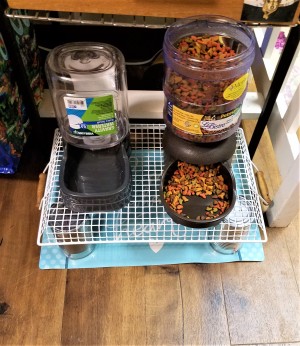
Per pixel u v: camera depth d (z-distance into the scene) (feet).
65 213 2.86
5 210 3.29
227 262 3.05
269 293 2.92
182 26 2.43
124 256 3.03
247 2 2.06
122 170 2.88
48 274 2.97
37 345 2.69
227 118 2.51
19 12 2.43
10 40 2.41
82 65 2.70
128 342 2.71
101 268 3.01
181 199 2.89
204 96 2.36
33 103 2.92
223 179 2.94
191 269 3.02
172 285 2.94
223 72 2.25
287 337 2.75
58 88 2.86
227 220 2.81
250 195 3.04
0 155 3.13
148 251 3.06
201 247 3.09
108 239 3.03
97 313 2.82
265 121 3.07
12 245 3.10
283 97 3.19
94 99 2.54
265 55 3.22
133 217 3.07
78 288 2.92
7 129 2.96
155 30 3.75
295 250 3.14
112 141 2.96
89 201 2.70
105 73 2.70
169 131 2.83
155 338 2.72
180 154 2.74
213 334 2.75
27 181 3.46
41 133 3.23
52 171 3.07
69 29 3.80
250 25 2.24
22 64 2.62
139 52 3.82
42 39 3.81
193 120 2.49
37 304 2.84
